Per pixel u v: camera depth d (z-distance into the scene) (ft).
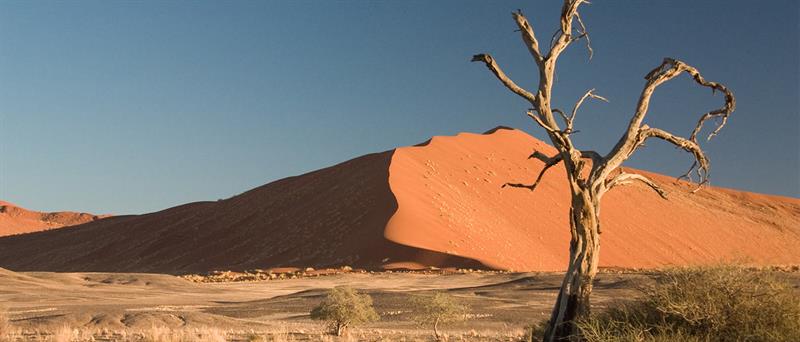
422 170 377.50
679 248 413.39
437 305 90.02
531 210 383.04
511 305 142.61
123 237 439.63
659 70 39.99
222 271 313.73
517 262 294.66
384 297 153.89
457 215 324.19
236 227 387.55
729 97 40.27
